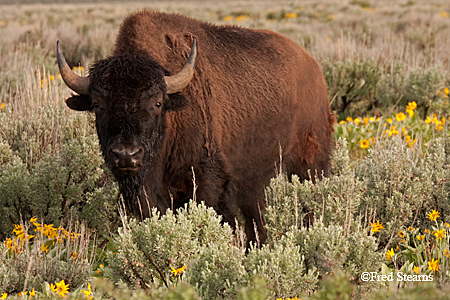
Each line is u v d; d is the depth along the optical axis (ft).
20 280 52.06
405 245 61.67
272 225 64.03
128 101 59.36
